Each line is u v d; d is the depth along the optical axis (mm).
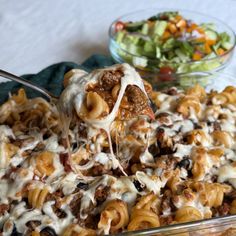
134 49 788
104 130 457
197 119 541
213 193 460
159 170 479
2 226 450
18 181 464
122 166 496
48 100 610
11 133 514
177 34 807
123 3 963
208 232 433
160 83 664
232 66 780
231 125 540
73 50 845
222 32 822
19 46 852
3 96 641
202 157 487
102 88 458
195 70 715
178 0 970
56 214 451
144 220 436
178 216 447
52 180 472
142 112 462
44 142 499
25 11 936
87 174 487
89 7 950
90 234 436
